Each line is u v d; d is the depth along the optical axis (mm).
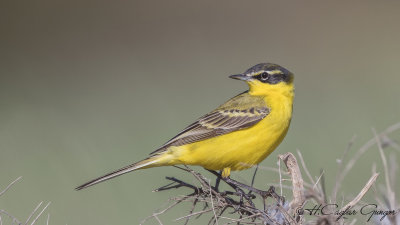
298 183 6637
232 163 9312
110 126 17828
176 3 31531
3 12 28078
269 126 9258
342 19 28922
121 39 28438
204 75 23453
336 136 15320
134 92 21609
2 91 22172
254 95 9750
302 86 21062
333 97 19266
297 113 17672
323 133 15648
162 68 24609
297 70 23438
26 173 14281
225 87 21828
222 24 29719
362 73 22109
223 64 24938
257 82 9883
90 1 30172
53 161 14953
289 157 6797
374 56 24219
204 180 7203
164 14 30469
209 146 9188
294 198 6566
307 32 28031
